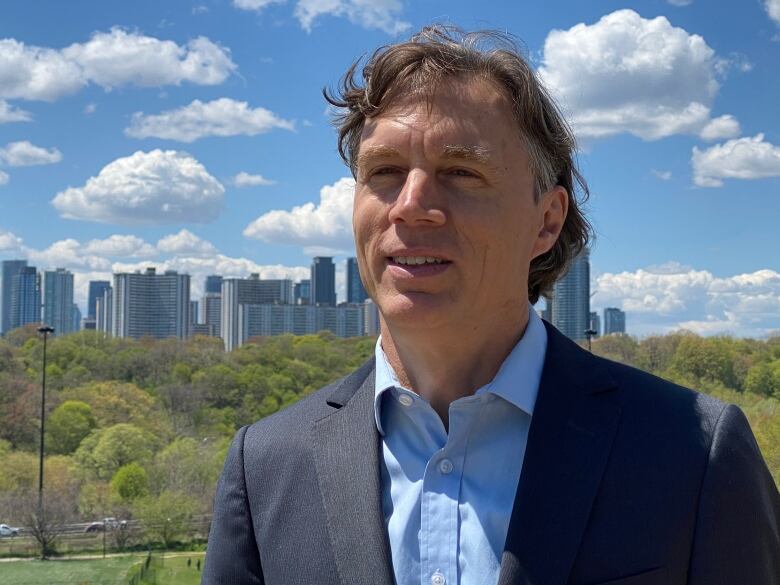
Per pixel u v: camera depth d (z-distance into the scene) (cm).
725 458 193
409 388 218
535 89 213
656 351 3806
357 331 14862
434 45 209
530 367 211
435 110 202
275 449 228
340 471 213
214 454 4972
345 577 200
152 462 4866
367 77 215
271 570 215
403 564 199
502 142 206
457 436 205
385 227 205
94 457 4878
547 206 224
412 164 203
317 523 211
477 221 200
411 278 200
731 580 186
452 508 200
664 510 189
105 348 7662
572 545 187
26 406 5494
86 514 4284
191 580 3353
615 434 200
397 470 211
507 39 217
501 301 207
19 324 19688
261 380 6556
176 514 4206
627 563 186
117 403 5759
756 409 2597
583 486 193
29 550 3903
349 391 231
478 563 193
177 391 6197
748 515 190
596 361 219
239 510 228
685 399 207
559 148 223
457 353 208
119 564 3650
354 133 230
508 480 202
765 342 4028
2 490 4328
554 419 203
